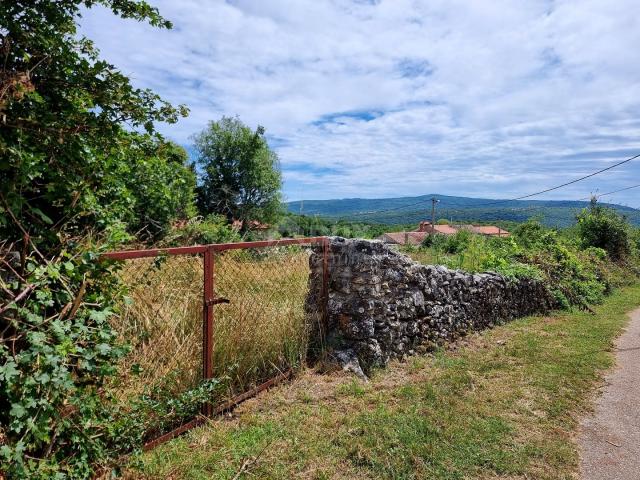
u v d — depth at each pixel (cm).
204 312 346
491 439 356
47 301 209
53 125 216
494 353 634
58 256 224
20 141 198
